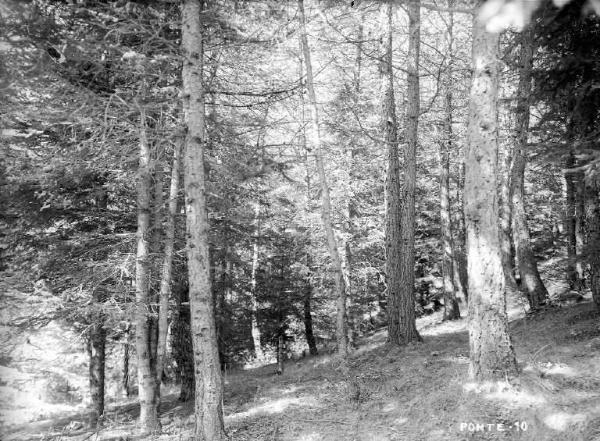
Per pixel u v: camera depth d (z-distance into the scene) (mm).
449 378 7344
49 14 6633
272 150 11570
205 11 7645
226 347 17188
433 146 18203
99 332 10766
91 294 8938
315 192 16844
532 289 12422
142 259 9016
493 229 6461
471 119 6660
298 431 7203
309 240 17156
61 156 8227
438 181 21500
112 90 8453
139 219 9180
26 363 11461
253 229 13789
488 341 6359
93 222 10727
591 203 8688
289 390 10125
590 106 8328
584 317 9359
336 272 9156
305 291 18172
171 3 7871
